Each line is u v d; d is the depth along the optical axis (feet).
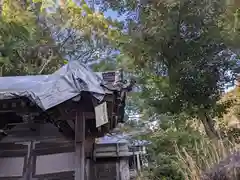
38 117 15.43
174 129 23.84
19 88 13.89
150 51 18.13
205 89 17.28
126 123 31.42
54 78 15.12
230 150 9.86
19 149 15.43
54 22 36.55
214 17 16.24
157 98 20.10
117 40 23.29
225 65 17.04
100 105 13.07
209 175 8.68
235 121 21.06
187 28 16.85
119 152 27.09
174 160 20.67
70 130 15.78
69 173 14.28
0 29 27.91
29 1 32.89
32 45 33.45
